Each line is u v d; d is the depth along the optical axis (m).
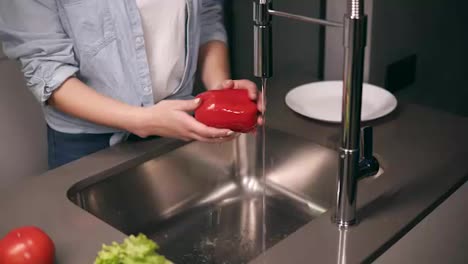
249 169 1.25
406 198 0.94
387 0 1.44
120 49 1.13
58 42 1.10
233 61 1.62
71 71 1.10
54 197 0.96
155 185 1.14
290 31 1.55
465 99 1.66
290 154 1.20
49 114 1.23
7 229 0.87
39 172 1.46
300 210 1.18
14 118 1.38
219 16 1.35
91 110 1.08
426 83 1.62
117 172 1.07
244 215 1.19
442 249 0.96
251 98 1.01
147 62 1.15
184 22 1.19
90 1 1.08
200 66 1.30
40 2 1.08
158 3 1.14
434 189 0.96
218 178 1.23
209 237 1.12
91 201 1.04
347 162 0.82
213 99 1.00
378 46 1.48
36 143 1.44
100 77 1.16
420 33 1.54
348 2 0.72
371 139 0.83
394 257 0.85
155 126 1.04
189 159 1.17
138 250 0.67
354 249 0.82
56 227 0.87
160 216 1.15
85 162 1.08
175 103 1.02
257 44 0.85
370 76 1.50
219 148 1.21
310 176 1.18
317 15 1.49
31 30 1.09
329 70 1.54
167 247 1.09
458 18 1.59
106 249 0.68
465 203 1.00
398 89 1.57
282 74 1.57
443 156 1.07
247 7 1.54
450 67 1.63
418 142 1.13
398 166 1.04
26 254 0.73
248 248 1.09
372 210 0.91
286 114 1.28
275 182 1.23
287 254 0.81
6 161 1.40
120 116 1.06
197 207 1.19
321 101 1.30
